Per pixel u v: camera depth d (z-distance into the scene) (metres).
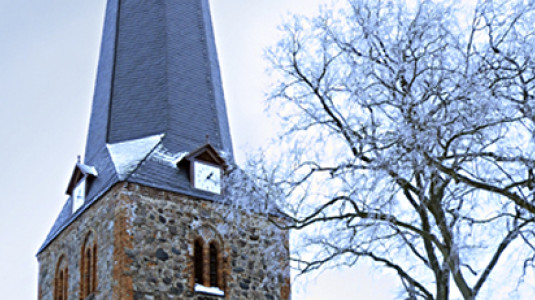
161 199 25.05
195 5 31.36
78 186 27.78
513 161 13.34
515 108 13.41
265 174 15.51
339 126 14.83
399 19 14.46
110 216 24.70
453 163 13.35
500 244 13.42
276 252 18.20
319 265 15.45
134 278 23.41
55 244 28.39
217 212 26.00
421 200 13.62
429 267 15.20
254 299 25.64
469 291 13.12
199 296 24.47
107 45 30.64
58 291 27.48
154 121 27.94
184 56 29.73
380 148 13.69
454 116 13.26
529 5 14.30
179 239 24.84
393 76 13.94
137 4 30.62
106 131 28.08
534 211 12.93
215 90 29.98
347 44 14.77
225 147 28.80
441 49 14.10
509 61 13.76
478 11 14.34
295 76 15.38
